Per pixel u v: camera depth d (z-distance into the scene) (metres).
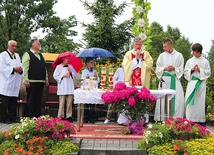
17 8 36.00
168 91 9.37
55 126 7.55
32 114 11.46
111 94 8.73
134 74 10.34
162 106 10.41
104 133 9.07
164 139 7.49
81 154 7.43
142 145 7.54
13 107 11.65
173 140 7.37
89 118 11.91
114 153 7.42
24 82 11.40
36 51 11.54
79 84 13.30
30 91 11.44
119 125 10.66
